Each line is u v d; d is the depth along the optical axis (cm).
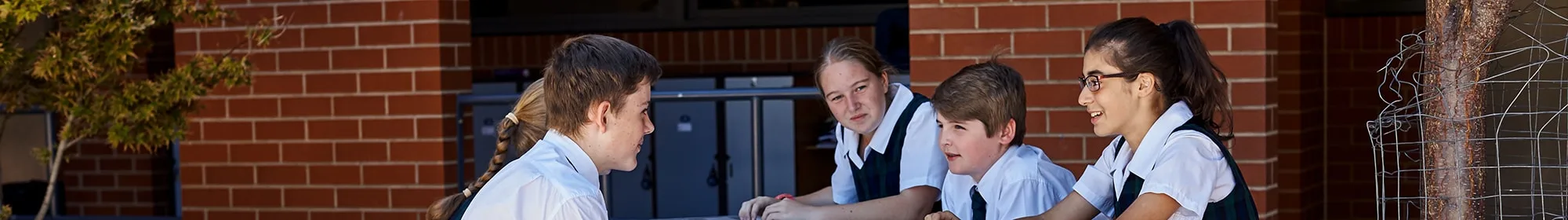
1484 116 229
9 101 409
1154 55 231
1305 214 604
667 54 630
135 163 627
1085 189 256
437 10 443
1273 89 399
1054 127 401
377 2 447
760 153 473
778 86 489
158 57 608
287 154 461
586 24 634
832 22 612
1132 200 235
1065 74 399
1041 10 399
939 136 285
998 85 268
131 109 405
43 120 553
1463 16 223
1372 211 624
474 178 474
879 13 606
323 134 457
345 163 455
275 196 464
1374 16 614
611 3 632
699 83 492
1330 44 623
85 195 631
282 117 459
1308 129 607
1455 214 229
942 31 405
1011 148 275
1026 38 401
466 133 472
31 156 557
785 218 291
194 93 399
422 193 450
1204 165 226
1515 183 313
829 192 323
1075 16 397
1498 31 223
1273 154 399
